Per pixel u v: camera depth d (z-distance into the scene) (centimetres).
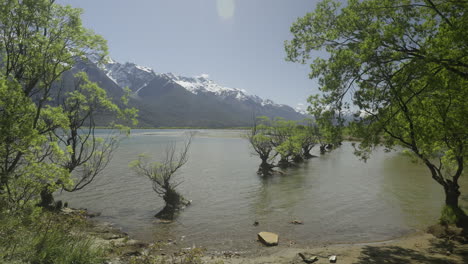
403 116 1400
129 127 2020
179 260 1277
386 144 1546
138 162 2594
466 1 893
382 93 1185
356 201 2572
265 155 4188
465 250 1338
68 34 1342
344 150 8344
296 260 1320
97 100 1938
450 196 1712
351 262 1252
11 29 1204
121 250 1295
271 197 2767
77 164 1922
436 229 1689
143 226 1931
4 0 1159
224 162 5456
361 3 1231
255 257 1384
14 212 951
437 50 1002
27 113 1084
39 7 1229
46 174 1182
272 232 1812
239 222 2023
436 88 1065
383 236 1698
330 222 2002
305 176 4009
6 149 1027
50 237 884
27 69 1319
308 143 6253
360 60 1158
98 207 2367
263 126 4509
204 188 3170
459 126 1128
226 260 1332
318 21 1396
